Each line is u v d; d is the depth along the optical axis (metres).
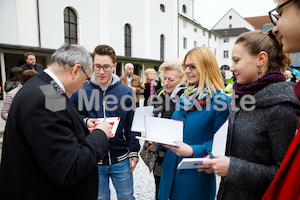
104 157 1.85
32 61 5.47
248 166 0.94
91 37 14.25
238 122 1.09
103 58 1.79
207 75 1.38
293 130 0.88
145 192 2.85
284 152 0.89
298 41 0.67
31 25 10.98
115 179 1.94
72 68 1.11
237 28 43.81
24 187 0.99
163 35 21.66
